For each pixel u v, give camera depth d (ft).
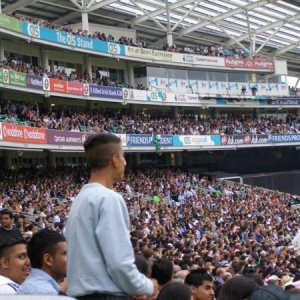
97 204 14.21
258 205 155.94
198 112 202.59
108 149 15.34
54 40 152.46
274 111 219.61
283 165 217.36
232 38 207.92
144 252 45.37
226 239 92.12
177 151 188.96
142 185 154.20
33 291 15.71
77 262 14.21
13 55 151.64
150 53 183.01
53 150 141.08
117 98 168.66
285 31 220.64
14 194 113.50
